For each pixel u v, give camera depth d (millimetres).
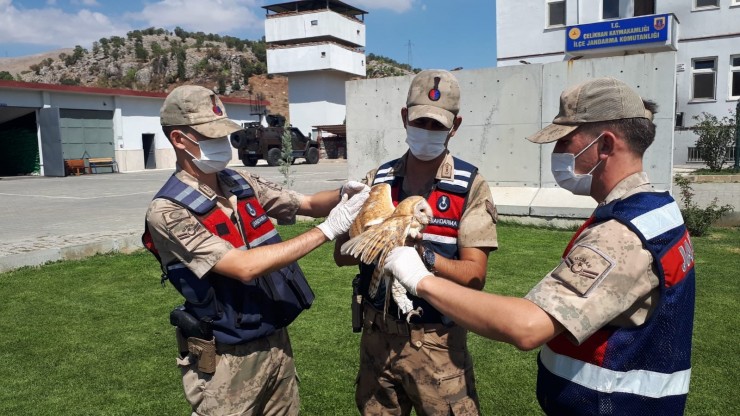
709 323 4949
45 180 23609
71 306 5676
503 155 10414
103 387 3938
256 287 2324
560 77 9789
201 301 2256
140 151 31234
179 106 2244
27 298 5934
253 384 2344
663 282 1621
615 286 1574
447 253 2361
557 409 1808
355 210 2229
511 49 24828
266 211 2750
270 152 29750
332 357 4379
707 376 3947
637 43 19188
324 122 45656
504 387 3879
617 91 1739
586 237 1688
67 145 27969
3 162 28906
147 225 2262
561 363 1798
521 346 1581
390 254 1871
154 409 3633
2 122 28328
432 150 2355
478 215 2338
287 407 2572
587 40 19969
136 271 7008
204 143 2266
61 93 27328
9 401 3730
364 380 2562
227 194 2451
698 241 8617
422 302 2311
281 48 45031
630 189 1746
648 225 1635
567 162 1841
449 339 2355
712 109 21703
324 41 44000
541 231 9336
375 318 2451
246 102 37781
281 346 2490
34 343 4723
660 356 1669
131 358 4418
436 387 2346
